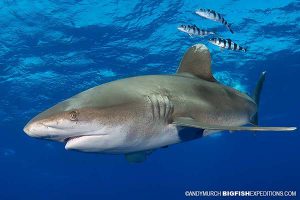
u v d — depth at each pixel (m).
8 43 20.55
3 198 89.06
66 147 3.47
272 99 30.17
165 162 78.56
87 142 3.52
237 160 83.94
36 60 22.03
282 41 20.94
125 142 3.74
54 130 3.32
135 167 88.00
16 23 19.19
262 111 33.66
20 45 20.69
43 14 18.62
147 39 20.41
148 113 3.88
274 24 19.42
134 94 3.88
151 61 22.25
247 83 25.44
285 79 25.86
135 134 3.78
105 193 100.62
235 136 48.84
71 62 22.27
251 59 22.70
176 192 110.12
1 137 35.81
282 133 47.41
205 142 53.03
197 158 73.12
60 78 23.92
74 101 3.54
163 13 18.47
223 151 63.03
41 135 3.32
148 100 3.93
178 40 20.38
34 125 3.26
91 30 19.75
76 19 18.97
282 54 22.36
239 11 18.38
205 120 4.68
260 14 18.59
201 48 5.57
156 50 21.31
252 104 6.08
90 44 20.72
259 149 62.75
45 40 20.36
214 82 5.60
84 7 18.12
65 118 3.32
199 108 4.59
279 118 35.78
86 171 75.44
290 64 23.48
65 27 19.55
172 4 17.81
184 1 17.58
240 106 5.58
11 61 22.05
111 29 19.67
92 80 24.12
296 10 18.23
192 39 20.06
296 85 26.95
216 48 20.98
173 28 19.50
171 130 4.14
